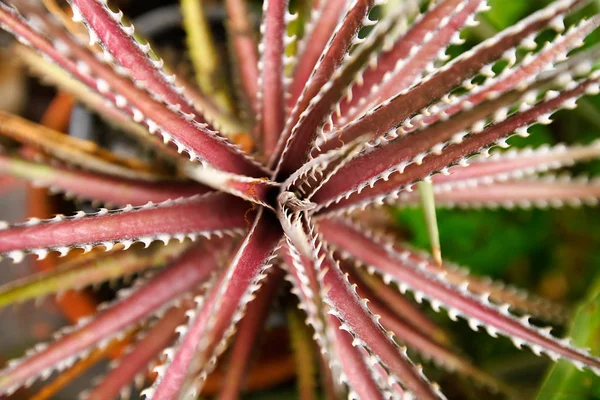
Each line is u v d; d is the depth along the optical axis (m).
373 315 0.35
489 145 0.34
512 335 0.36
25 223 0.34
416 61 0.39
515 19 0.52
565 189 0.46
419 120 0.36
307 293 0.34
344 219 0.41
